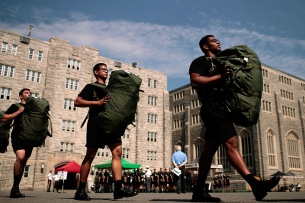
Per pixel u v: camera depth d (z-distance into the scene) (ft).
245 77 11.28
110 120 14.71
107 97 14.82
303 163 173.47
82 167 16.25
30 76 130.93
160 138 170.71
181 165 41.83
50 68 135.64
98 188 92.99
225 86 11.60
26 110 19.95
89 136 15.93
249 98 11.30
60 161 126.52
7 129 20.99
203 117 12.46
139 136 160.66
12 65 127.03
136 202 13.55
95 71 17.90
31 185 118.42
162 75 182.60
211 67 12.53
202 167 13.83
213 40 13.78
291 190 121.08
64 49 142.72
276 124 164.86
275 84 175.94
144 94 170.40
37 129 19.85
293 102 182.70
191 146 186.39
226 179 95.96
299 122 181.37
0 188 111.24
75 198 16.19
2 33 127.54
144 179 82.79
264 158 146.61
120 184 15.40
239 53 11.83
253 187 10.96
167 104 178.70
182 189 45.42
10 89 124.88
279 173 131.34
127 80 15.08
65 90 138.31
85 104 15.21
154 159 164.86
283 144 162.61
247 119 11.33
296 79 191.83
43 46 137.18
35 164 121.08
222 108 11.82
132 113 15.23
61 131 132.67
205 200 13.64
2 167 113.09
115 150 15.67
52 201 13.71
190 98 196.95
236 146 11.53
